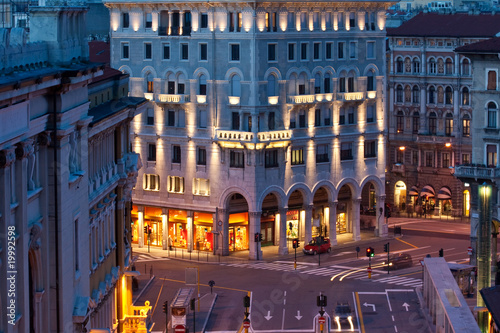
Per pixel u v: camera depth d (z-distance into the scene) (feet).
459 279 409.90
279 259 483.10
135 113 349.41
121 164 339.16
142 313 349.82
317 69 502.38
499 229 434.71
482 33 583.58
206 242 500.33
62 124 247.50
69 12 253.24
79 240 269.64
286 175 492.95
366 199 596.70
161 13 507.30
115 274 329.93
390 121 616.80
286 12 488.44
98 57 539.29
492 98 426.10
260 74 480.64
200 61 495.00
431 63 600.80
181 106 500.74
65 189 251.80
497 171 419.95
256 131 480.23
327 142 507.71
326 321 367.25
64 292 251.19
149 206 515.09
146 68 512.63
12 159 218.79
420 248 503.61
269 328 372.38
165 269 463.83
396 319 381.81
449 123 595.06
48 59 246.88
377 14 524.93
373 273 453.99
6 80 208.54
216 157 491.31
